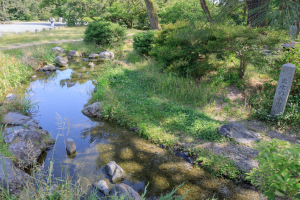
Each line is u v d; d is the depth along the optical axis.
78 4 28.70
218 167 4.60
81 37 20.91
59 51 15.19
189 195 4.00
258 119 6.44
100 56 15.77
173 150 5.36
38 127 6.06
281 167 2.33
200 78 9.28
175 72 9.52
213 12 8.99
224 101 7.54
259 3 8.19
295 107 6.26
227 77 8.87
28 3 49.44
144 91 8.85
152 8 17.09
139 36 14.41
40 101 8.25
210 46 7.87
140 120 6.55
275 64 7.56
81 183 4.15
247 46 7.36
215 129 5.85
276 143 2.63
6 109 6.60
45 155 5.04
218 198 3.92
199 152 5.11
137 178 4.43
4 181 3.33
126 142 5.77
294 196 2.29
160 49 9.48
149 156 5.17
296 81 6.81
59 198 3.16
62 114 7.28
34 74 11.46
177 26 9.76
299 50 6.93
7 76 9.19
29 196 2.87
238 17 11.93
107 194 3.87
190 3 18.53
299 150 2.32
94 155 5.16
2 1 40.69
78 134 6.11
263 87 7.67
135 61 13.40
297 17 5.36
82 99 8.59
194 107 7.34
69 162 4.82
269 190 2.51
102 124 6.73
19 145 4.51
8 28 28.31
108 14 27.81
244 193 4.04
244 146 5.23
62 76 11.42
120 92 8.58
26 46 15.21
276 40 7.02
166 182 4.32
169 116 6.74
